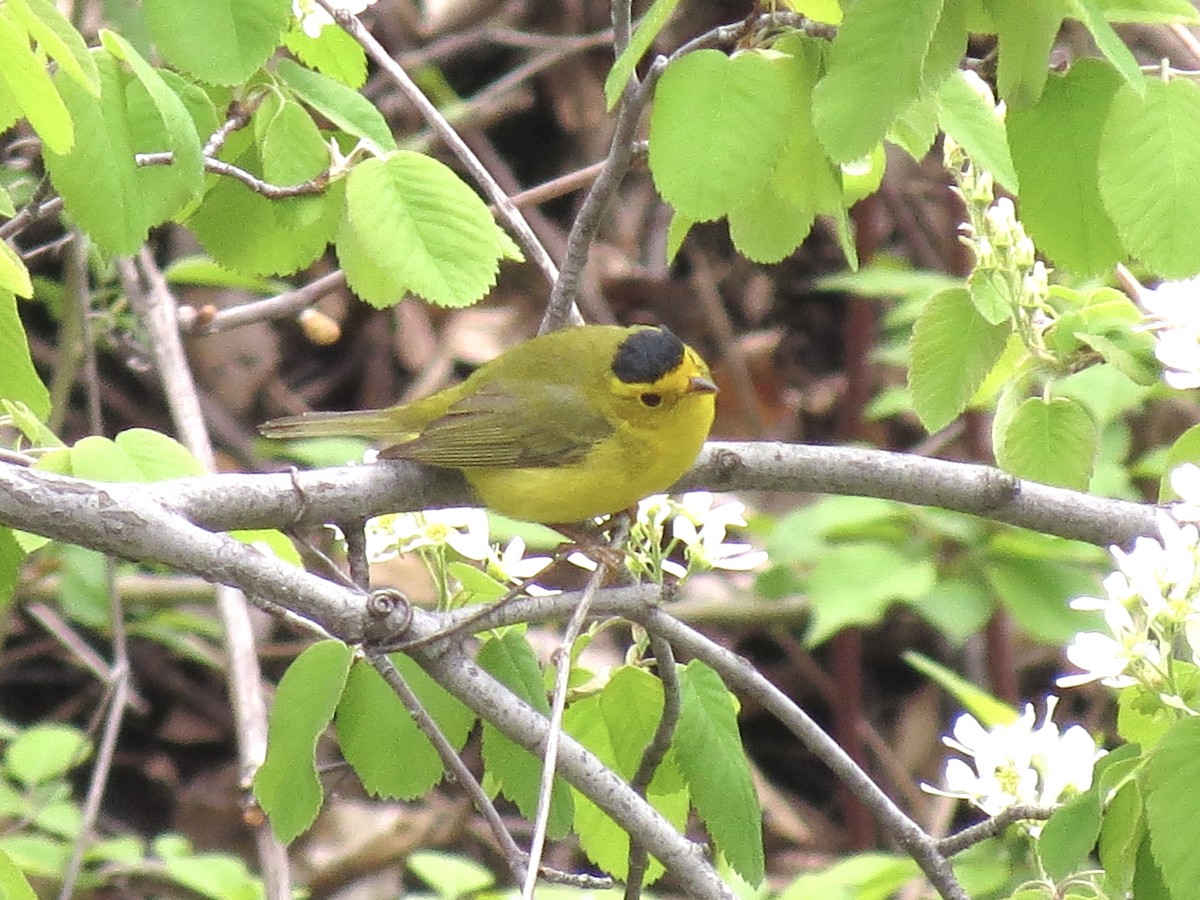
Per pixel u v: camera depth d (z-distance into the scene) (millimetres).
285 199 7547
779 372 18359
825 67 6820
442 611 7160
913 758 16359
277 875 9078
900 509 11922
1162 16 6691
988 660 14555
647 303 17953
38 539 6930
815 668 15719
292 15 8023
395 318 17625
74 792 16156
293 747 6781
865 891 10367
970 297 7684
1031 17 6406
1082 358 7805
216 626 13930
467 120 17062
